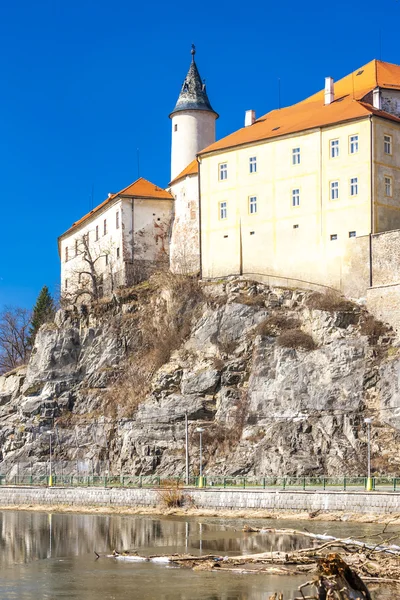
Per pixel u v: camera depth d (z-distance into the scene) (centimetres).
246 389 10294
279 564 5469
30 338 15912
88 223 13638
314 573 5231
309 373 9944
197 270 12056
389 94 11412
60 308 13488
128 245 12581
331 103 11625
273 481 8819
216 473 9675
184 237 12306
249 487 8381
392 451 9081
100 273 13138
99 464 10938
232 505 8056
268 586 4941
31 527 7706
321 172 10794
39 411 11931
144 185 13050
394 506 7038
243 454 9638
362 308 10225
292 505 7619
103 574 5412
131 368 11550
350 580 4322
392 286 9994
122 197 12644
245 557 5594
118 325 12056
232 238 11394
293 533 6512
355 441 9256
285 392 9956
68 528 7569
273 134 11231
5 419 12438
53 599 4775
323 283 10650
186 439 9412
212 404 10406
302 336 10225
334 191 10694
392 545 5547
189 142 13675
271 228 11100
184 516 8081
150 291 12144
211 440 10075
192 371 10706
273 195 11125
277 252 11025
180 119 13762
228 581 5084
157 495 8556
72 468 11188
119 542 6662
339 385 9738
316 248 10738
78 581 5225
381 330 9950
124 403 11106
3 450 12081
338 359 9862
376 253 10244
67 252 14300
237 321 10838
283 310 10669
